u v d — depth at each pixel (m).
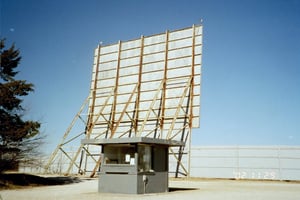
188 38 40.34
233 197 15.98
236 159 35.97
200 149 37.62
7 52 27.11
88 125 45.09
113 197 15.55
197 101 37.62
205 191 19.72
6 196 16.52
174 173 37.22
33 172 43.41
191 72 38.88
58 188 22.30
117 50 46.19
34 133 25.05
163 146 18.81
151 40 43.34
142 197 15.51
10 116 24.77
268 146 35.12
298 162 33.66
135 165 16.83
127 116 42.31
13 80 27.05
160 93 40.41
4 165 24.08
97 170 40.94
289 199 15.17
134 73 43.62
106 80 46.03
